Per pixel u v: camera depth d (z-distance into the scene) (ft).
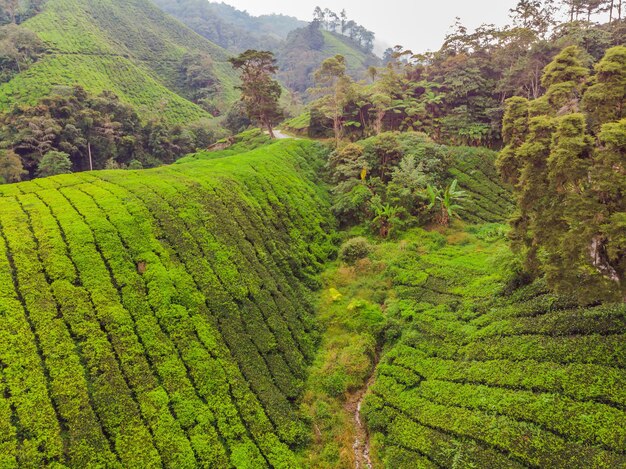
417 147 146.92
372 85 212.23
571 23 188.75
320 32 650.02
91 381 57.52
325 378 75.05
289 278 96.99
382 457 61.00
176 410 59.00
